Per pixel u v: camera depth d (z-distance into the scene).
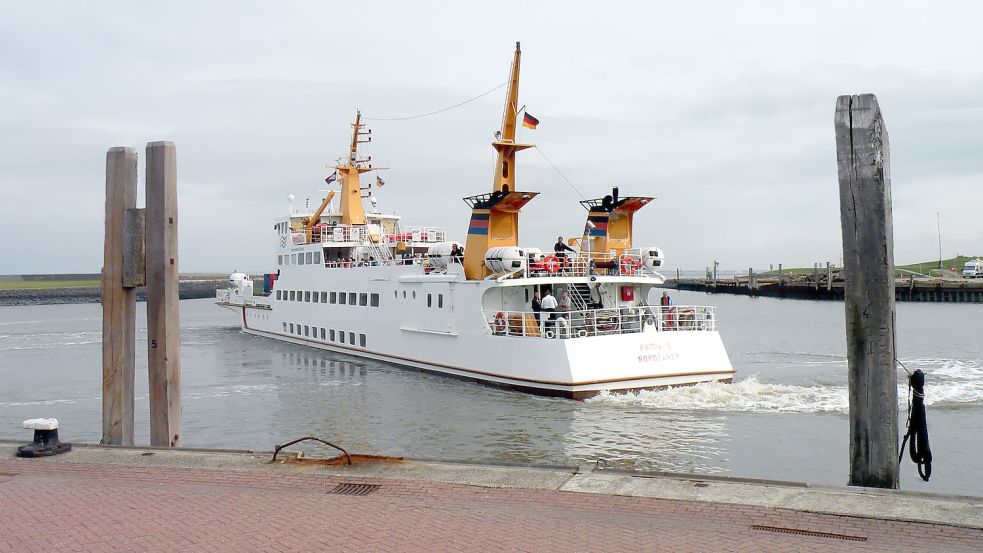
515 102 32.47
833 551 8.02
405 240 46.16
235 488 10.92
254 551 8.18
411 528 8.95
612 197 32.38
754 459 18.25
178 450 13.35
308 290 46.97
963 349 41.06
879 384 10.37
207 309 122.50
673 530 8.82
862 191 10.23
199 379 34.38
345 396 28.94
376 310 38.69
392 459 12.47
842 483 16.25
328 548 8.25
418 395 28.50
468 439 21.36
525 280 28.94
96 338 62.00
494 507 9.88
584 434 21.36
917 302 92.00
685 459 18.44
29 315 108.56
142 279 14.75
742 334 55.62
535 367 27.45
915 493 10.02
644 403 25.16
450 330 32.34
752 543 8.32
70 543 8.47
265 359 41.38
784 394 25.94
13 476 11.66
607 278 30.52
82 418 26.83
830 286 103.31
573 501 10.15
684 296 139.62
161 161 14.54
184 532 8.84
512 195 29.94
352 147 48.31
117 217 14.68
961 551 8.00
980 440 19.36
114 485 11.05
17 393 32.53
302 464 12.33
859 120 10.20
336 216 49.41
